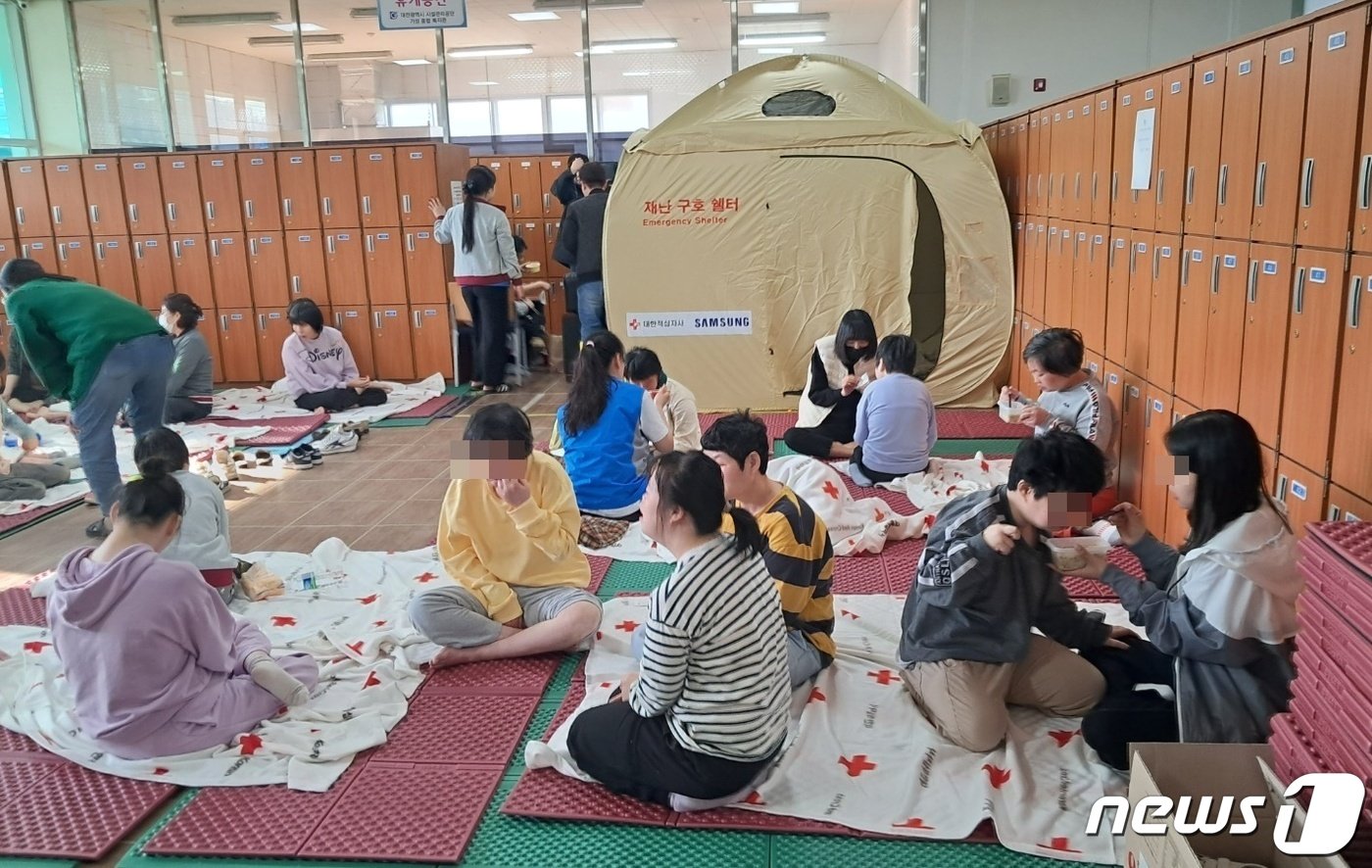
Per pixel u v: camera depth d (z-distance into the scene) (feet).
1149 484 13.61
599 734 7.99
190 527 11.57
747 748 7.61
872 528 13.43
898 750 8.60
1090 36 28.19
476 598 10.62
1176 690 7.89
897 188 20.90
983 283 21.08
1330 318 9.07
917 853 7.38
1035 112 19.67
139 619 8.61
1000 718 8.52
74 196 26.58
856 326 17.40
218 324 26.94
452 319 26.25
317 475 18.16
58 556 14.38
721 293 21.35
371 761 8.76
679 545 7.58
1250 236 10.67
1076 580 11.98
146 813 8.11
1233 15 27.53
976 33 28.53
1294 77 9.72
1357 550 6.23
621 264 21.29
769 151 20.85
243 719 9.11
